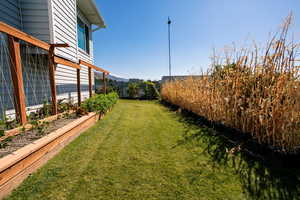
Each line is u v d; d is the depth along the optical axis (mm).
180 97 5664
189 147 2375
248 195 1321
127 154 2117
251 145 2234
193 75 4938
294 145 1738
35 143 1774
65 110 3639
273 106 1945
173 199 1287
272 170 1709
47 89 3865
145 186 1448
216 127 3264
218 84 3297
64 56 3752
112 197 1303
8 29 1821
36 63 3469
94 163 1856
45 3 3119
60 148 2213
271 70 2115
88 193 1343
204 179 1556
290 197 1287
